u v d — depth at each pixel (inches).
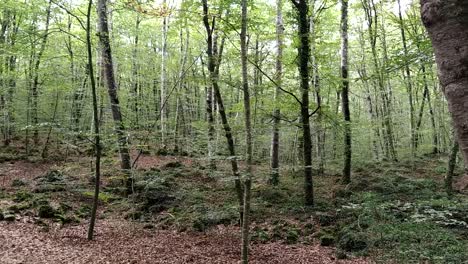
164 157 724.7
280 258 293.3
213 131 544.1
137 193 447.8
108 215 402.3
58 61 720.3
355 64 880.9
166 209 420.2
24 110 695.1
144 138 426.9
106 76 437.4
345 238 319.9
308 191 436.1
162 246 311.6
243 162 583.5
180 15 371.6
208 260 283.1
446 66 59.4
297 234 351.3
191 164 634.2
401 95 1127.6
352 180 528.7
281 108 451.2
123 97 677.9
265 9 646.5
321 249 317.4
